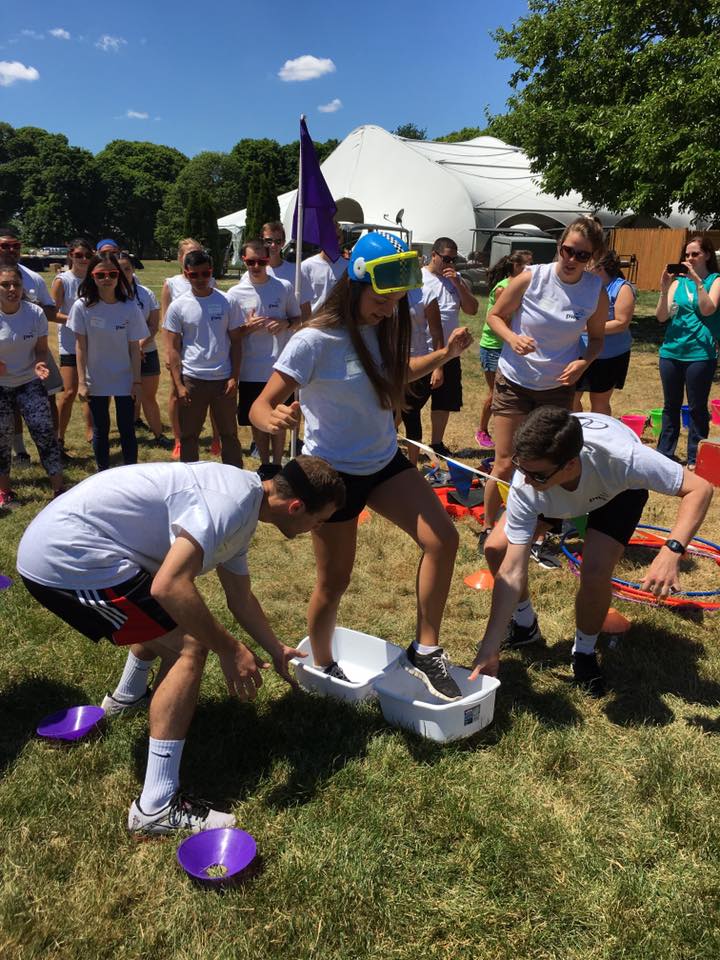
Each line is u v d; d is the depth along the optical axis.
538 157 20.09
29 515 5.77
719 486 6.44
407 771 2.95
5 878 2.45
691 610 4.36
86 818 2.72
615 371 6.31
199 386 6.14
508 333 4.64
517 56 20.16
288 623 4.22
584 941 2.27
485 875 2.49
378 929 2.30
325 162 37.62
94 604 2.61
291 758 3.02
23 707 3.36
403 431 8.54
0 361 5.78
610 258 6.06
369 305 2.81
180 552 2.41
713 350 7.09
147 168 95.88
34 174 85.56
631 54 18.28
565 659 3.88
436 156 34.09
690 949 2.24
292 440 4.92
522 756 3.07
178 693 2.66
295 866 2.49
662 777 2.93
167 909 2.36
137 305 6.41
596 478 3.18
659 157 15.43
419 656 3.13
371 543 5.34
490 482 5.06
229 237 43.28
